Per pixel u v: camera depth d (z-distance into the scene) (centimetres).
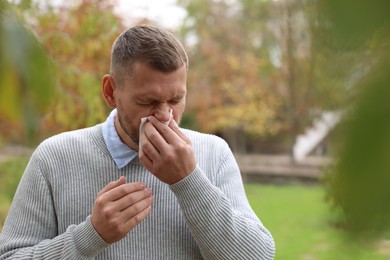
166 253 169
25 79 40
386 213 32
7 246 170
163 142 150
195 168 154
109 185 154
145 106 156
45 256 157
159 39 154
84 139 179
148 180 173
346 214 33
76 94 434
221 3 1566
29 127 40
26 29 43
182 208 155
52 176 174
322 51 36
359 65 35
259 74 1489
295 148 1533
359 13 33
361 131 33
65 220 172
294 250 727
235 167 187
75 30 473
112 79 164
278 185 1424
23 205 175
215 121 1520
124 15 564
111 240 150
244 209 177
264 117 1477
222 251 157
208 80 1541
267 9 1455
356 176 33
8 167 478
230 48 1560
